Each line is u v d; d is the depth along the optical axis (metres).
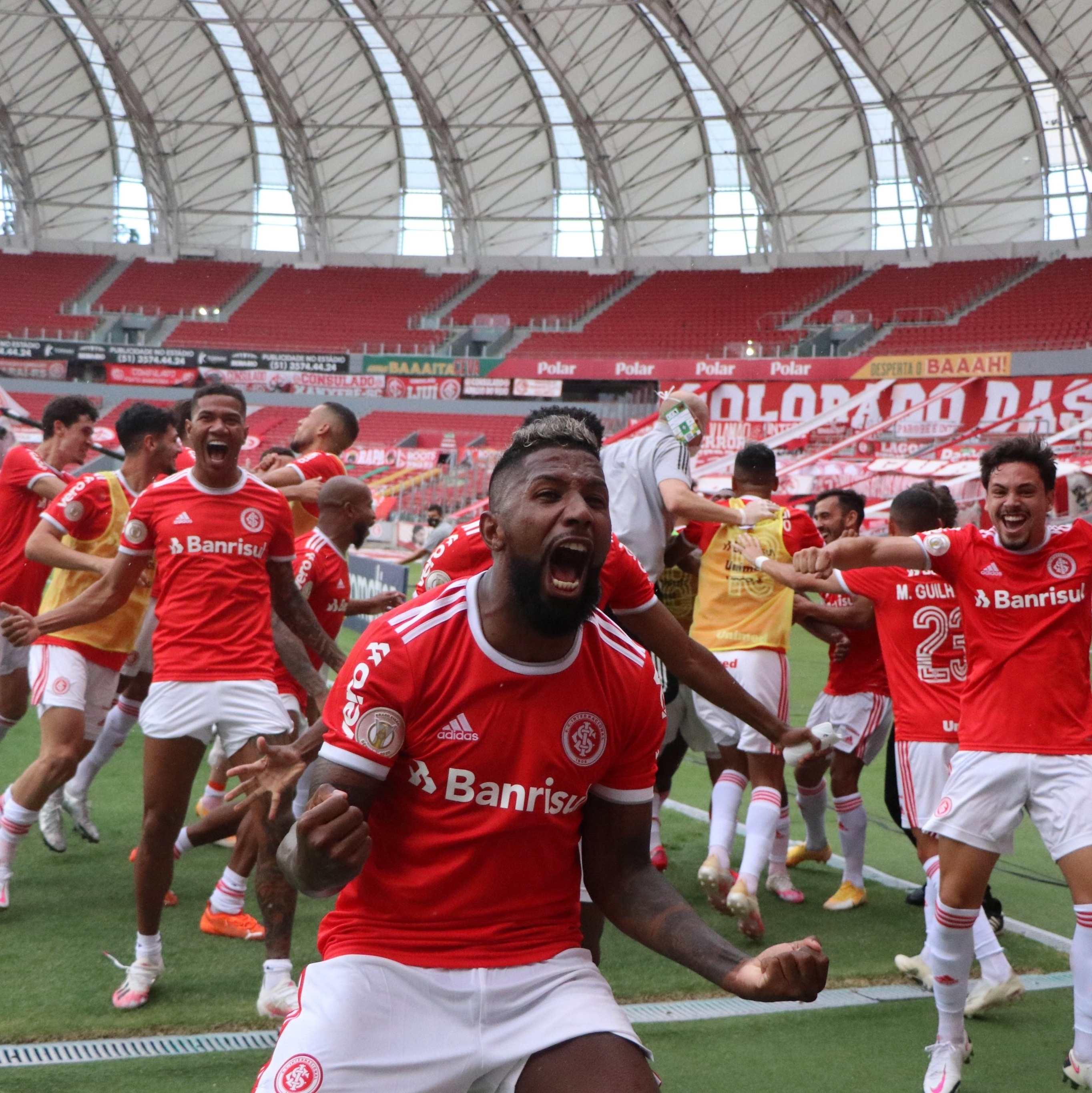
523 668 1.68
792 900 4.73
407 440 33.97
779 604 4.28
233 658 3.46
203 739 3.40
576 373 32.69
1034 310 31.23
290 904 3.25
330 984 1.73
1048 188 32.12
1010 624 3.04
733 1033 3.31
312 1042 1.67
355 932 1.78
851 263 35.31
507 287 38.09
